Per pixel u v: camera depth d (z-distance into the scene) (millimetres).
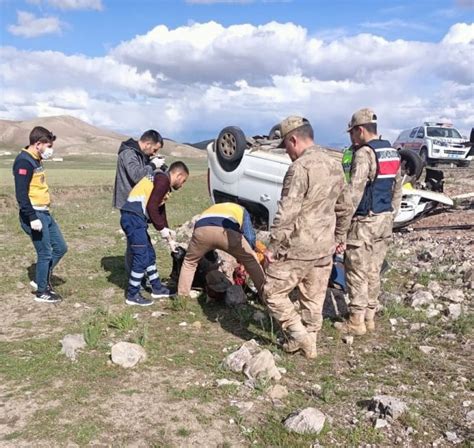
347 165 8203
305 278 5348
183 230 11852
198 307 6797
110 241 10953
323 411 4332
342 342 5812
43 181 6812
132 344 5184
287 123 5066
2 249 10031
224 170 9312
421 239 11453
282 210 4930
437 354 5527
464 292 7562
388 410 4195
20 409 4258
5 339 5770
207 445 3822
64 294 7340
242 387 4629
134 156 7035
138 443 3828
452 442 3941
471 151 15875
